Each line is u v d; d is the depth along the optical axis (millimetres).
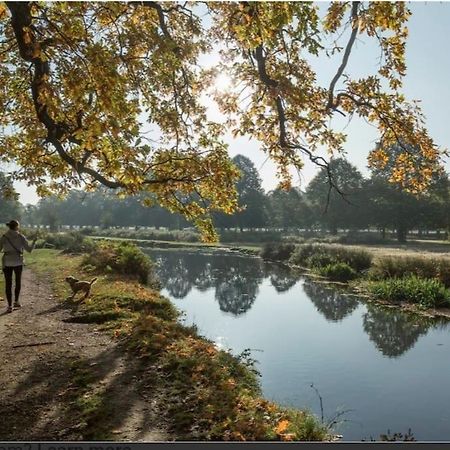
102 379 6629
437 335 13898
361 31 6031
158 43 7898
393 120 7254
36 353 7832
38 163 10008
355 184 76938
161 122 9867
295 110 8609
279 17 5367
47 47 6051
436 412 7590
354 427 6902
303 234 86062
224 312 17391
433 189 64438
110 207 135250
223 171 8477
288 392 8445
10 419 5309
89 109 6035
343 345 12492
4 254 11461
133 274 18188
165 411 5633
